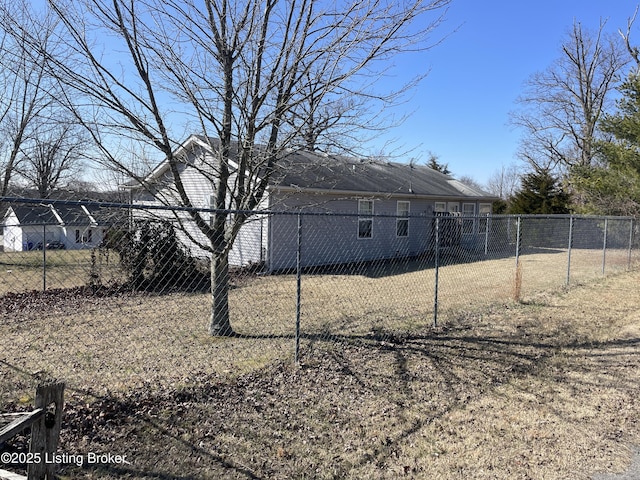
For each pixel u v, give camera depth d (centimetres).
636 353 553
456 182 2311
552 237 2225
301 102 541
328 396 413
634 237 1656
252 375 455
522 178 2586
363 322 686
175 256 887
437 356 534
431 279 1145
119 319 682
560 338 619
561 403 408
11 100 1211
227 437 334
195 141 646
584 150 2772
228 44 517
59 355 512
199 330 623
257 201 576
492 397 421
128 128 501
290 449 321
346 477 289
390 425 361
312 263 1366
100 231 895
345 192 1391
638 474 296
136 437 327
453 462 309
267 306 794
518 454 319
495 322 702
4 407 366
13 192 1388
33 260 1248
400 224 1723
